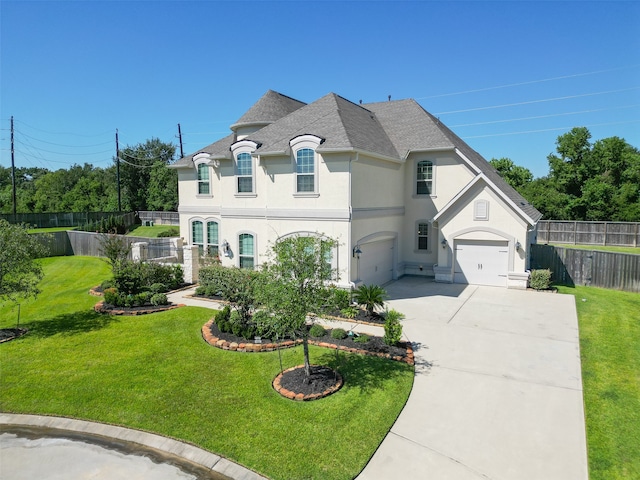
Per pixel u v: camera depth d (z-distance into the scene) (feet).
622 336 43.29
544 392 31.19
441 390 31.55
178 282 65.72
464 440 25.38
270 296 30.73
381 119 83.10
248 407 28.89
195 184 79.15
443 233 70.44
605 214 144.66
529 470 22.70
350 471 22.47
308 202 58.29
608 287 67.00
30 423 27.84
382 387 31.68
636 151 190.39
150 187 216.74
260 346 38.83
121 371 34.63
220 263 68.33
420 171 74.69
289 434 25.76
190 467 23.29
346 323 47.16
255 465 23.07
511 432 26.18
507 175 188.85
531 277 65.26
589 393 31.01
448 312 52.13
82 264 90.94
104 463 23.90
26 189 293.43
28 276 53.16
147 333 43.70
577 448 24.56
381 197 66.03
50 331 44.50
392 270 73.67
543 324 47.24
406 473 22.47
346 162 55.01
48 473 23.25
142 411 28.66
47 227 156.56
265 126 75.82
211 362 36.29
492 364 36.24
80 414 28.55
